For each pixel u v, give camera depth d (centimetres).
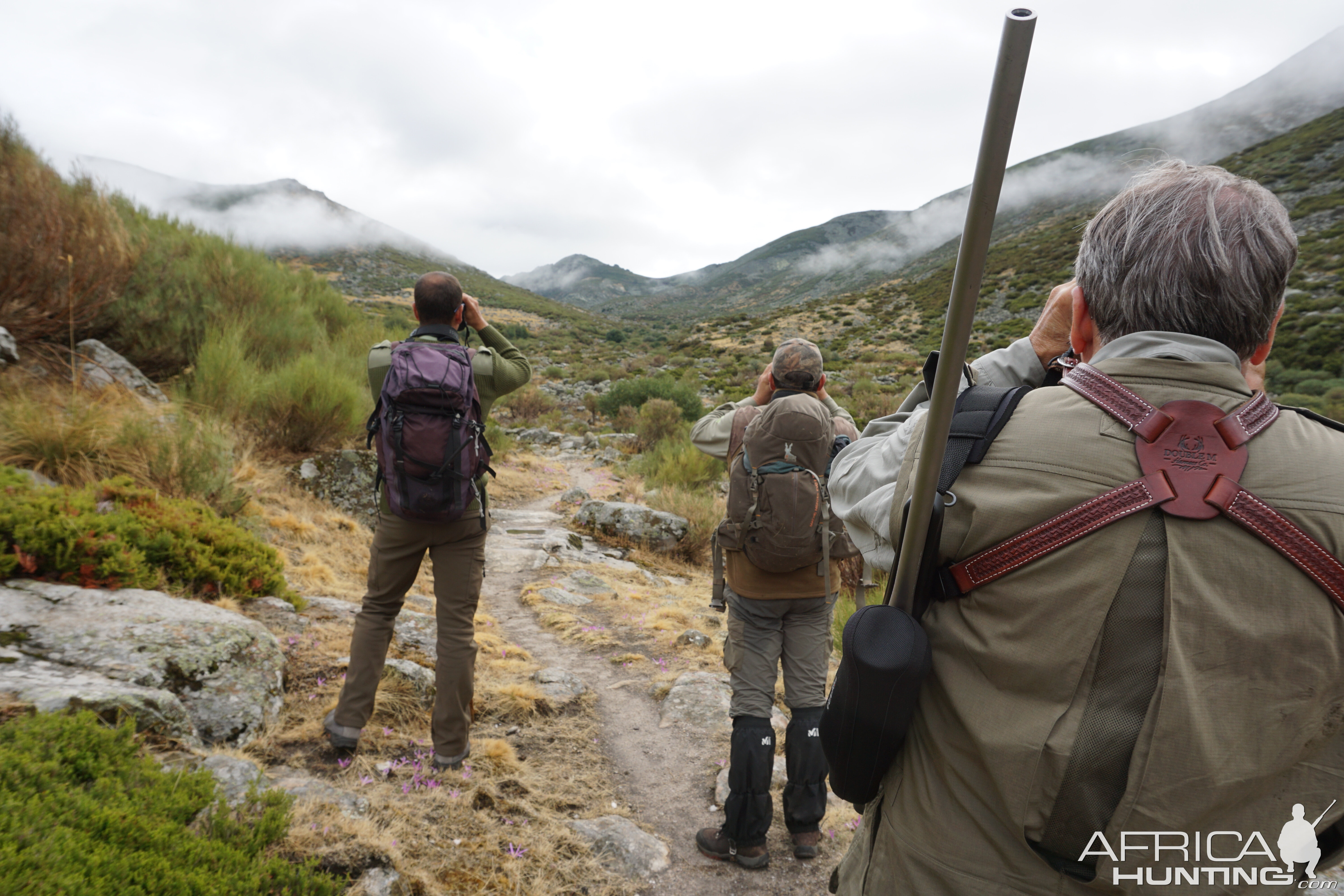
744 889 236
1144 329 84
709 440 263
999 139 63
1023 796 75
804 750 250
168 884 142
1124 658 71
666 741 343
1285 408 80
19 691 196
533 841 236
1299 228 5784
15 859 127
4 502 292
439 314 260
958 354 71
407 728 295
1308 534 68
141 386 587
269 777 220
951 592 84
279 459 639
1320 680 69
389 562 254
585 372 4781
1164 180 87
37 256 515
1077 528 74
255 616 350
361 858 187
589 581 652
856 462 107
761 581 243
